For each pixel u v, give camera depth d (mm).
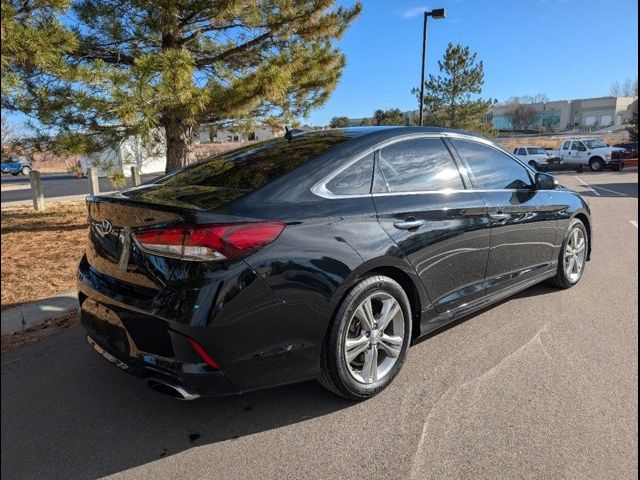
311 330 2559
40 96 6246
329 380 2725
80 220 9719
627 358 3326
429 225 3125
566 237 4656
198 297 2264
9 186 23188
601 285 4969
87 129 7121
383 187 3035
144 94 6207
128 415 2752
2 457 2385
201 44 8500
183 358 2328
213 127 9266
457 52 27797
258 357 2430
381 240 2822
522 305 4383
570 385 2982
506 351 3455
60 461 2365
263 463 2340
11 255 6414
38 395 2955
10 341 3725
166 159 8867
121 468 2318
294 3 8016
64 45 5734
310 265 2514
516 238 3926
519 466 2283
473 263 3506
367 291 2758
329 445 2463
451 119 28656
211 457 2389
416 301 3139
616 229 8414
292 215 2551
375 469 2283
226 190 2713
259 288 2365
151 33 7672
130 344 2502
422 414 2711
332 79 9516
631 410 2711
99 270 2773
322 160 2865
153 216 2412
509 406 2766
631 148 27094
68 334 3861
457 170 3564
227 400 2895
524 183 4184
